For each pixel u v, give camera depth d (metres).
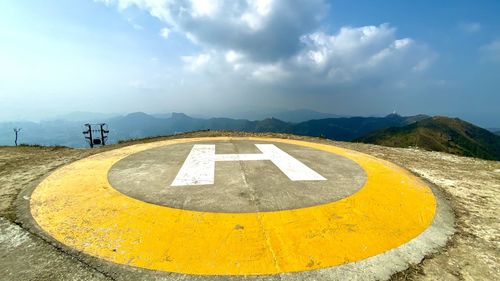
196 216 4.07
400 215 4.33
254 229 3.73
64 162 7.44
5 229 3.61
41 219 3.92
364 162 7.99
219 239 3.46
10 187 5.27
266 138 12.57
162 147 9.62
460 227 3.99
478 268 3.01
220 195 4.93
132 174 6.17
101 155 8.28
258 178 6.00
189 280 2.73
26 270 2.80
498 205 4.88
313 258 3.13
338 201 4.80
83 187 5.27
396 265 3.05
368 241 3.52
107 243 3.32
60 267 2.86
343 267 2.99
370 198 5.01
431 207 4.70
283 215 4.17
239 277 2.79
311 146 10.56
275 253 3.20
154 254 3.12
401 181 6.12
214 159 7.72
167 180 5.75
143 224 3.81
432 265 3.06
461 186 5.96
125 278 2.73
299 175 6.33
